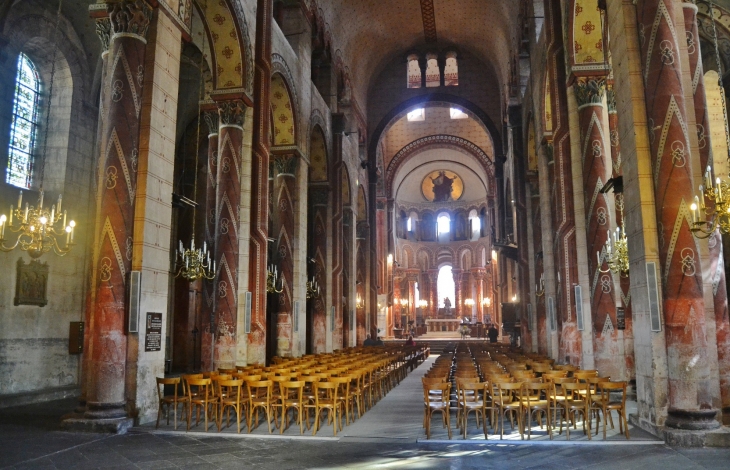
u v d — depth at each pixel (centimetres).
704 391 866
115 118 1041
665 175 926
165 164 1132
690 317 884
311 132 2433
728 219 899
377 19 3219
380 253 4362
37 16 1506
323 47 2600
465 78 3706
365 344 3000
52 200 1548
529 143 2509
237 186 1552
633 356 1359
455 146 4541
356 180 3134
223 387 1095
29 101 1555
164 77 1137
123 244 1018
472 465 753
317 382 977
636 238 982
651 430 923
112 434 941
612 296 1321
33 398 1384
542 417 1143
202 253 1435
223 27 1538
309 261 2502
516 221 2773
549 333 1822
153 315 1066
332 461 777
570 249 1511
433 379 1030
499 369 1177
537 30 2227
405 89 3750
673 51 948
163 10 1135
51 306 1532
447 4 3198
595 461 767
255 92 1655
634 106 984
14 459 776
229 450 839
